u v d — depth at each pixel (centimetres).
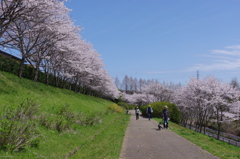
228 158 618
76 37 1948
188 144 818
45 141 683
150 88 4303
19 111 646
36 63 2109
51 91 2069
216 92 2333
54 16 1500
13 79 1680
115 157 617
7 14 1135
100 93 6097
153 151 696
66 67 2612
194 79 2622
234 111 2406
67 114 1053
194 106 2833
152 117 2522
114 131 1211
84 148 766
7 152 498
